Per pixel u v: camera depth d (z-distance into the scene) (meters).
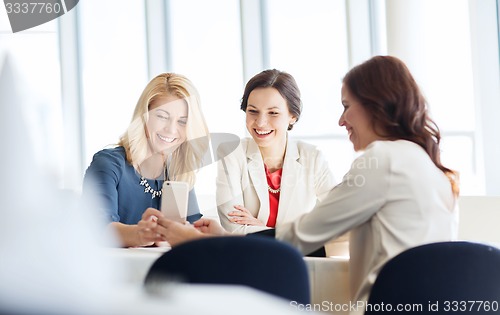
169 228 1.83
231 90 4.96
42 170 0.46
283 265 1.29
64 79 5.25
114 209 2.08
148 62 5.09
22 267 0.43
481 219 3.54
